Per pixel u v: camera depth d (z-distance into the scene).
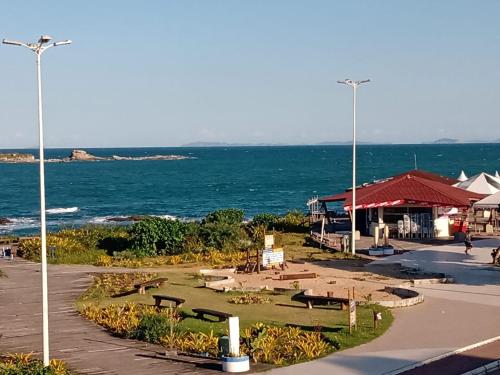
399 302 26.31
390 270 34.88
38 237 47.03
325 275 33.72
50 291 29.73
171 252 41.47
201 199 110.69
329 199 52.09
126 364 18.88
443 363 18.89
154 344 21.11
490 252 40.06
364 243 44.47
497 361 18.86
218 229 42.50
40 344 21.16
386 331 22.42
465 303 26.75
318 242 43.97
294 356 19.45
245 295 28.09
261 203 102.44
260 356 19.30
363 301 26.72
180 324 22.77
